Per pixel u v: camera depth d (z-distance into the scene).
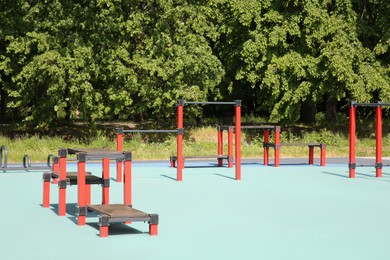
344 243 11.03
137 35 33.69
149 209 14.84
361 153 32.66
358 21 35.25
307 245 10.83
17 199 16.30
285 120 35.41
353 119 22.11
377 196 17.36
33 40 31.62
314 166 26.55
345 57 33.81
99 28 32.59
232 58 35.62
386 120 39.78
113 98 32.59
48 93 31.48
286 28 34.12
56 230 12.12
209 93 37.94
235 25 35.16
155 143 33.59
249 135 36.22
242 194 17.61
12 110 40.56
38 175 21.89
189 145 33.78
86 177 14.42
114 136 34.91
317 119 43.41
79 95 32.28
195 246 10.67
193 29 34.22
